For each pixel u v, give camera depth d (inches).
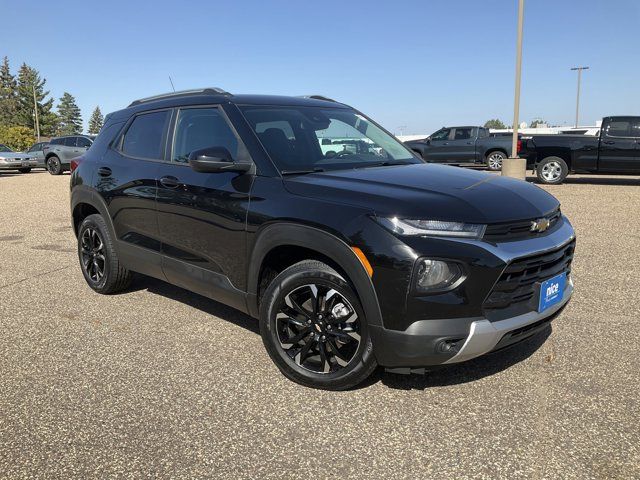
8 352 148.9
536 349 144.7
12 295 201.6
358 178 126.3
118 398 122.8
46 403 121.0
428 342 105.3
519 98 562.3
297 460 99.5
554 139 573.3
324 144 149.9
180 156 159.5
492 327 105.7
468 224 105.9
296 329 127.7
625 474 94.0
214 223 140.9
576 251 261.1
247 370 135.9
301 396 122.3
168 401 121.2
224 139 146.3
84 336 159.6
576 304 181.2
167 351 148.2
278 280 125.1
